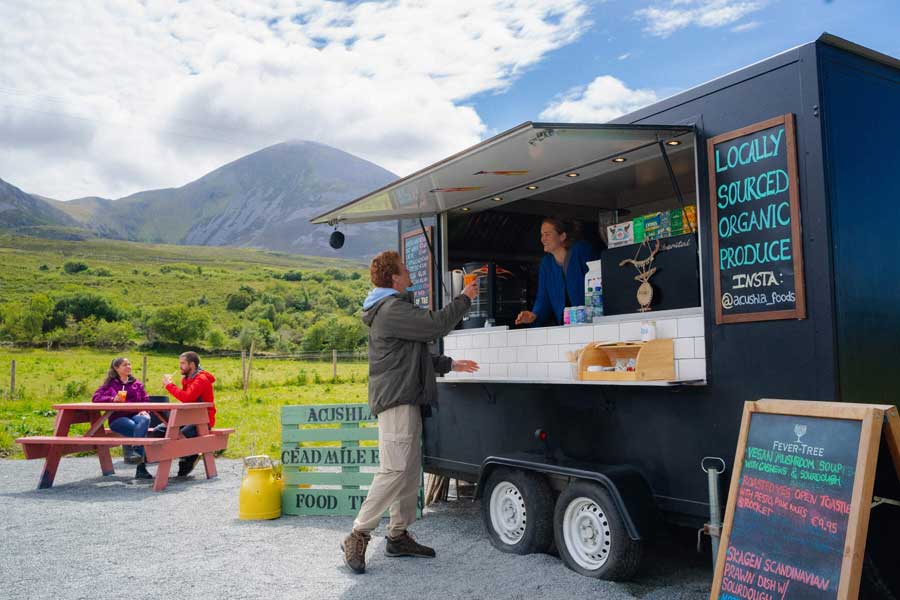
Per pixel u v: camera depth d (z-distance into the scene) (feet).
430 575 13.14
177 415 23.03
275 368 111.55
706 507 11.63
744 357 11.20
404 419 13.56
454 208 19.10
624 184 19.80
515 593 12.04
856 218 10.68
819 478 9.27
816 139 10.38
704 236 11.92
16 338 225.97
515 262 22.61
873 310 10.74
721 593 10.01
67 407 23.57
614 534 12.25
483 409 16.71
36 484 24.13
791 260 10.59
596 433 13.71
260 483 18.19
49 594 12.49
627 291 13.96
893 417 9.00
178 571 13.73
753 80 11.27
